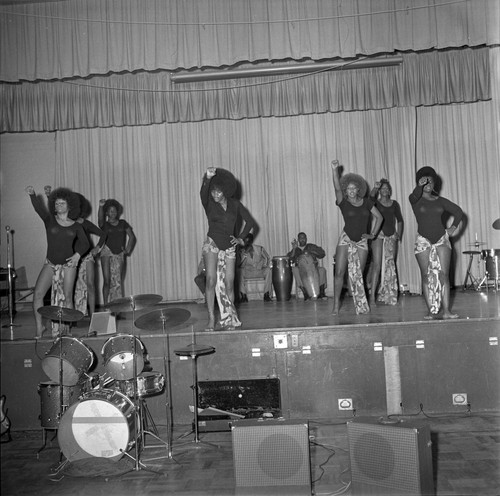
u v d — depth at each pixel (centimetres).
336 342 674
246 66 1107
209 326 705
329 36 916
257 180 1191
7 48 937
